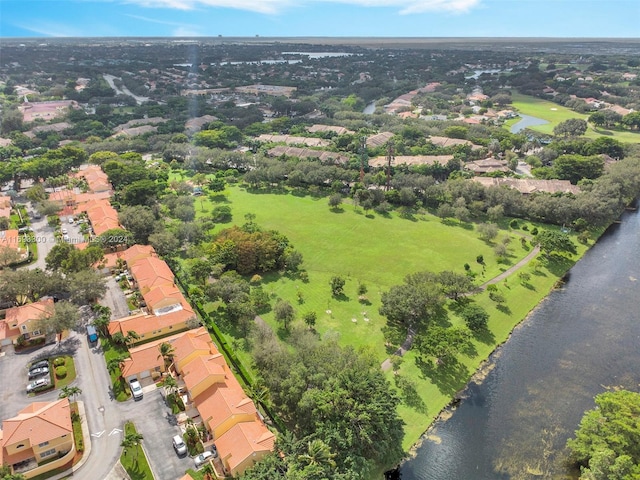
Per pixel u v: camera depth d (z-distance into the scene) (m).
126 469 83.38
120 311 130.38
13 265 156.25
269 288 145.00
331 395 87.38
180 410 96.19
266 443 83.31
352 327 125.50
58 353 113.81
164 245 159.50
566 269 156.12
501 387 106.62
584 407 101.31
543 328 127.00
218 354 105.56
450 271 139.75
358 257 163.62
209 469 82.56
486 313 122.81
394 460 88.25
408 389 104.38
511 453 90.31
